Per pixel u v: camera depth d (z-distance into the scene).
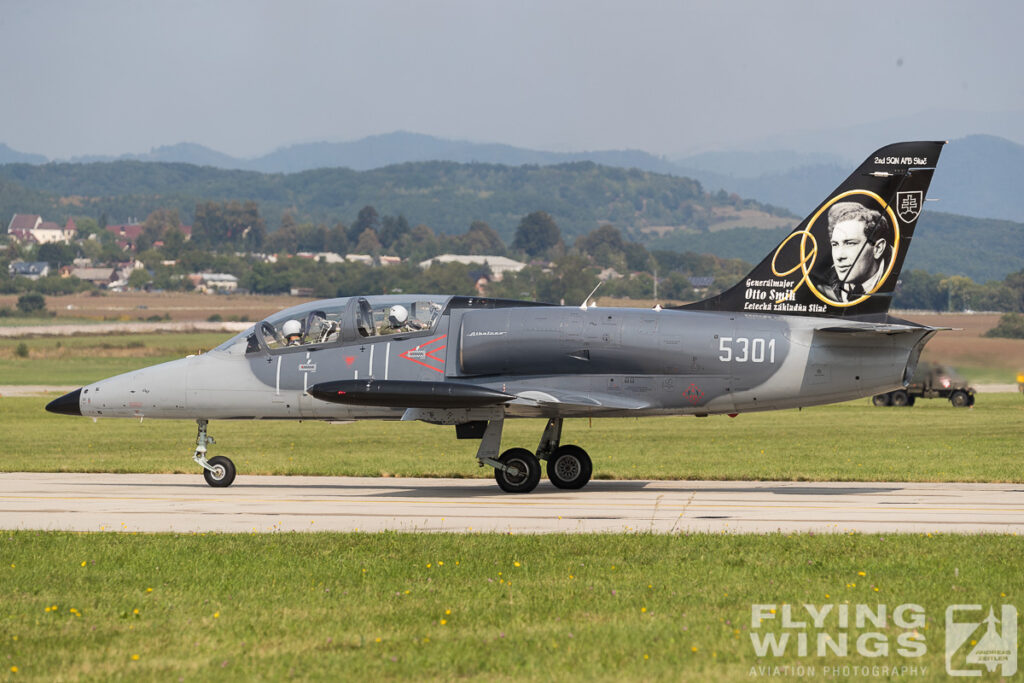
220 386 76.31
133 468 87.56
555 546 47.88
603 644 33.72
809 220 71.06
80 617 37.19
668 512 59.53
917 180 69.62
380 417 75.00
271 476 83.44
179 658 32.75
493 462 70.69
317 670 31.58
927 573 42.41
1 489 73.19
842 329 68.12
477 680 30.70
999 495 67.62
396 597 39.53
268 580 42.22
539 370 72.06
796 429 142.88
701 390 70.88
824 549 46.81
